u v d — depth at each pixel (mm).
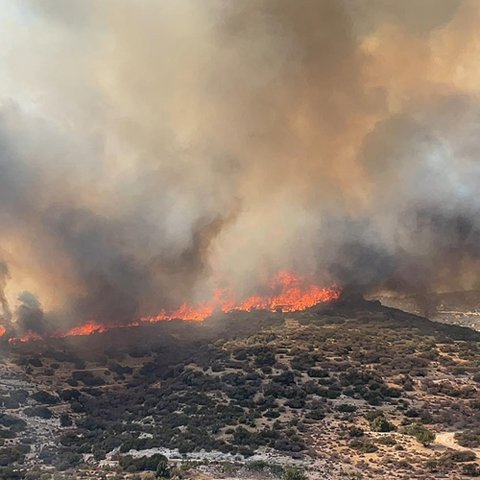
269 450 68938
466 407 78938
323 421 75125
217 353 94812
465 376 87625
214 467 65562
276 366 88312
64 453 72250
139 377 93688
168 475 63688
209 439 71375
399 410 78000
